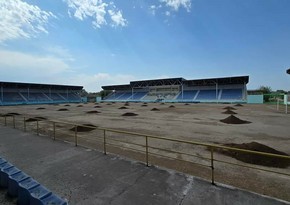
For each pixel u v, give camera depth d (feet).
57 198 11.87
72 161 21.52
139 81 218.79
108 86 253.24
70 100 229.04
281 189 15.88
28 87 198.80
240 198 13.20
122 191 14.65
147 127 48.70
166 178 16.61
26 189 12.89
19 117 71.05
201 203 12.72
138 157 24.09
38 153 24.72
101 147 28.78
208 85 201.87
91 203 13.23
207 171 19.75
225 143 31.73
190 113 86.12
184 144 30.76
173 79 197.98
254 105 140.15
